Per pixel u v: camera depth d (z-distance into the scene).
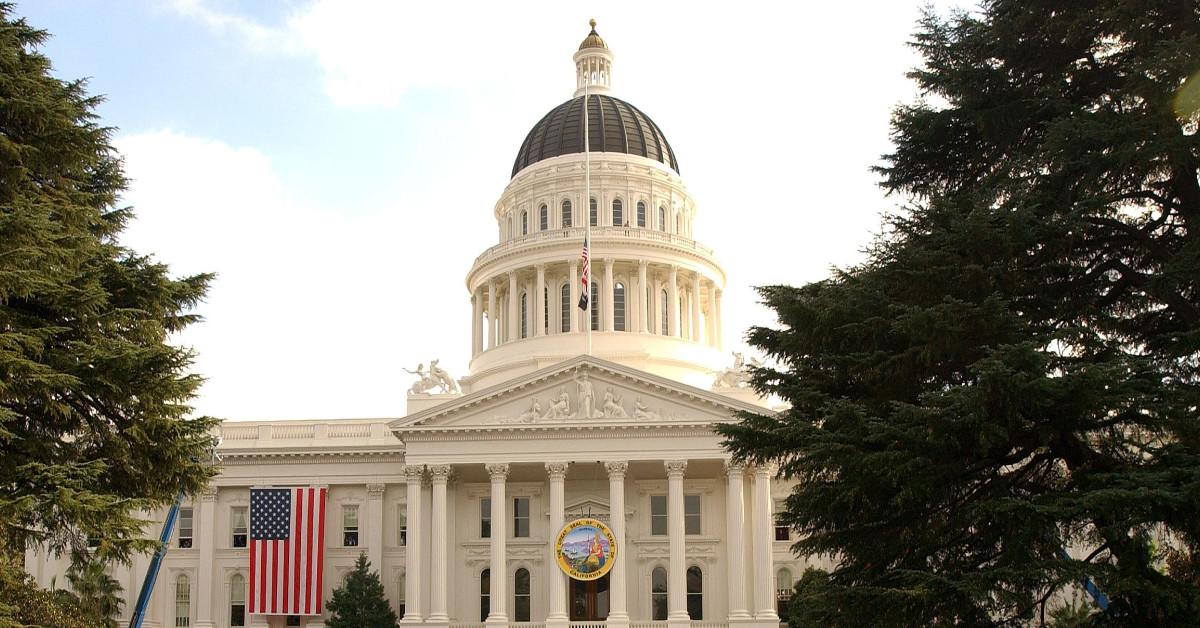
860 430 28.23
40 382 31.53
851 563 30.69
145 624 88.38
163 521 91.06
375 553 89.62
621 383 84.38
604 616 86.25
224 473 92.00
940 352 27.77
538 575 87.19
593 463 84.50
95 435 34.75
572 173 113.25
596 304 106.81
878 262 29.98
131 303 36.00
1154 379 26.52
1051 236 28.23
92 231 36.97
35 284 31.38
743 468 81.62
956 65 31.64
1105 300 29.52
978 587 25.61
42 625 35.44
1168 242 29.36
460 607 86.81
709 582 86.12
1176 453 25.56
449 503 87.88
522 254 108.31
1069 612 43.06
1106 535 24.64
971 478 28.19
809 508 29.52
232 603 90.38
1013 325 27.36
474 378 106.94
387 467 91.50
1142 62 27.19
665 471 86.62
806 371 30.64
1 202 33.50
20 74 34.44
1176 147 27.05
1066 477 28.23
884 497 28.31
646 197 114.38
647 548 87.06
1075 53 30.77
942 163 32.56
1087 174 28.30
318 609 83.50
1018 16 30.39
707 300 114.31
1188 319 27.77
